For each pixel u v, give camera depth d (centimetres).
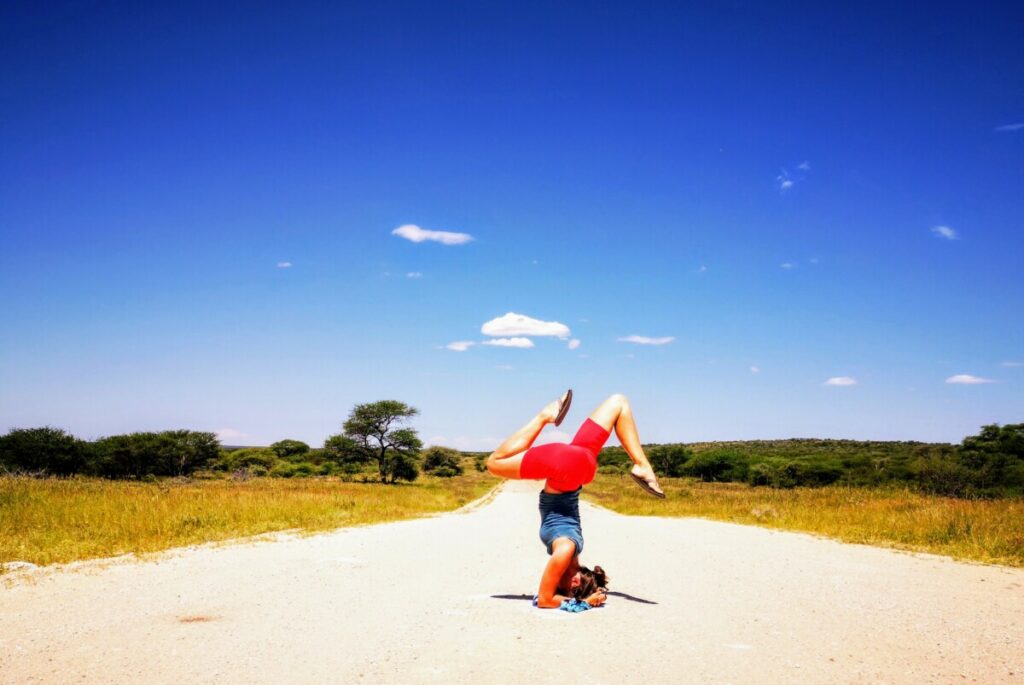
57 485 1775
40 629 572
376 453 7088
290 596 727
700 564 1021
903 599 746
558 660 482
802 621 620
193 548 1114
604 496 4147
